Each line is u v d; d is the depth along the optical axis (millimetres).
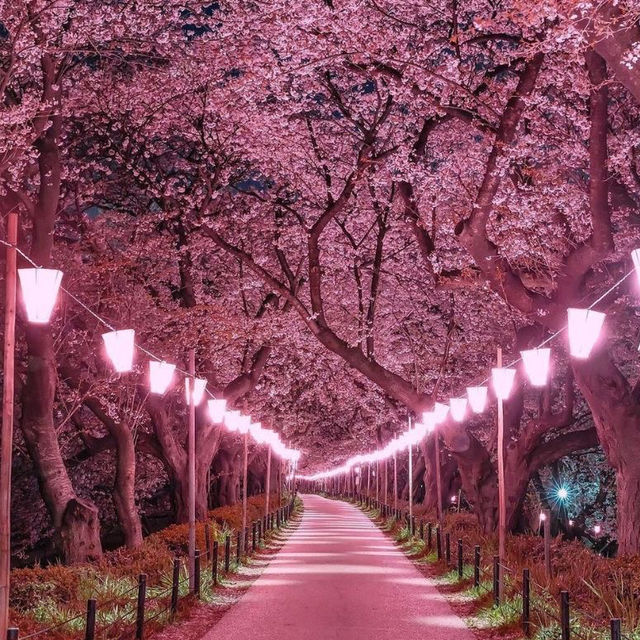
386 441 56906
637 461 18922
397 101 26188
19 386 26859
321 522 47625
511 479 28297
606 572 14977
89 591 15297
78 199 27250
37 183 24844
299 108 27578
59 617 12992
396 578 20719
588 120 19781
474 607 15609
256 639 12703
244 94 25438
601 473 40188
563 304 18406
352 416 59562
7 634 8117
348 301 36156
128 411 25328
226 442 44469
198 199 30406
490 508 28391
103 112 28219
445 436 28234
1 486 9023
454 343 35562
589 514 41094
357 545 31266
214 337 30188
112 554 21031
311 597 17312
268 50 24016
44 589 14820
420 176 23469
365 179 27375
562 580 15367
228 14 25219
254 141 29359
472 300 31484
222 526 30250
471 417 39688
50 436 21016
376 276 29578
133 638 12633
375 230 34062
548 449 28391
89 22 21609
